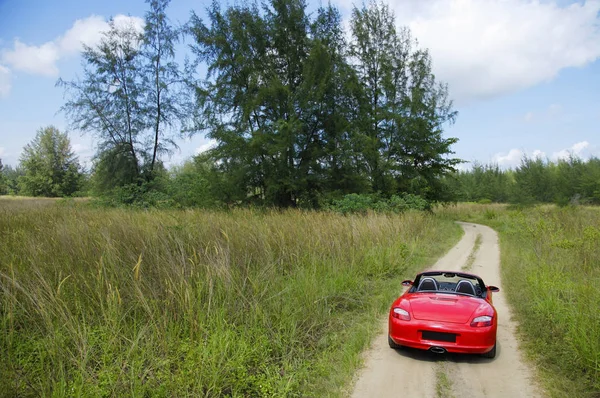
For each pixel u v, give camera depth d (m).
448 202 39.72
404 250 14.75
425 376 5.77
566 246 14.02
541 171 59.50
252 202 32.66
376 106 35.75
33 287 6.71
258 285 8.32
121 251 9.39
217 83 31.77
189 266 8.34
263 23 32.06
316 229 13.62
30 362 5.57
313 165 32.22
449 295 7.02
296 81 33.25
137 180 35.22
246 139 31.22
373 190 33.34
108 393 4.81
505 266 14.46
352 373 5.81
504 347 6.98
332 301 9.15
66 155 76.88
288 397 5.13
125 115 36.22
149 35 35.59
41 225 14.29
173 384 5.03
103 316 6.50
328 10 33.78
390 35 35.44
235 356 5.75
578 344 6.02
